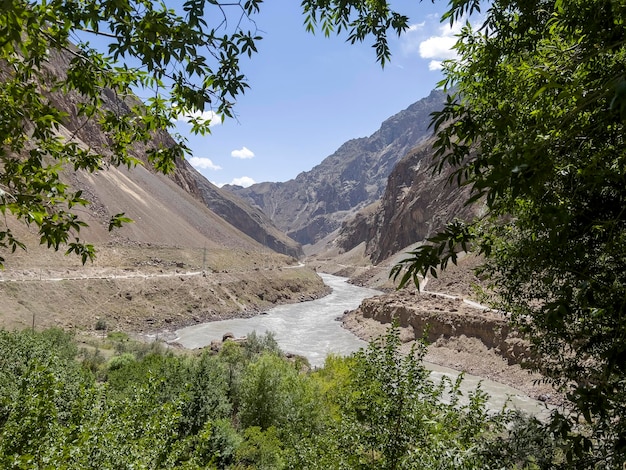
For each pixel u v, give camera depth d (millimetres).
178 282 70438
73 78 3584
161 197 140500
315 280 118438
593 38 2410
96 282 58125
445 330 45000
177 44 2619
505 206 3703
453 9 3322
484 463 4500
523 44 3336
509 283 4910
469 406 6160
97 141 92625
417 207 144375
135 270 70250
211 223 154875
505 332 38875
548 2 3066
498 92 3807
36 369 6348
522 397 29844
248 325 62406
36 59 3080
